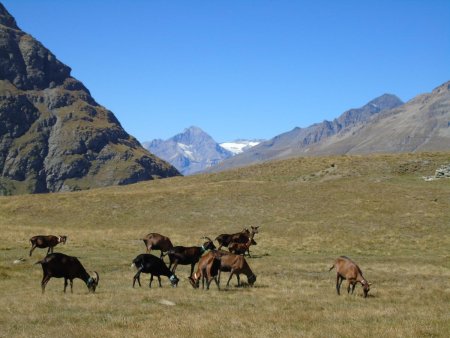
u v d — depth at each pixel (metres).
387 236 44.91
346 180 72.56
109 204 62.00
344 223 49.72
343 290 23.39
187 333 14.15
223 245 36.91
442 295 22.09
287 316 16.66
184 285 24.38
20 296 20.48
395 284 25.61
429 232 46.25
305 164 89.44
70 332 14.21
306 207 56.78
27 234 43.97
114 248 39.09
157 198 63.72
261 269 30.06
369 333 14.26
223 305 18.91
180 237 44.53
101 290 22.38
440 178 69.38
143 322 15.59
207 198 62.84
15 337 13.66
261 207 58.09
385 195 59.28
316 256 37.06
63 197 66.88
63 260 21.11
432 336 14.10
